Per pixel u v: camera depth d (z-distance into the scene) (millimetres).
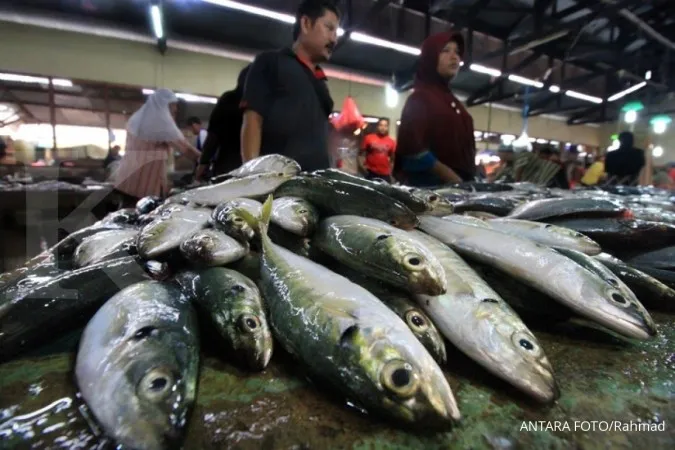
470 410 949
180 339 1070
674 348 1256
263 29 7340
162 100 2916
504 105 13000
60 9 6469
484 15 8172
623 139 7070
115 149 4648
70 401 944
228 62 8234
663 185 9680
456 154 3961
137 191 2816
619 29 8953
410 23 7535
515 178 5723
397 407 889
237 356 1140
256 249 1763
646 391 1014
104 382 935
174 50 7691
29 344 1193
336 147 6359
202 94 8078
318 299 1146
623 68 10180
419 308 1264
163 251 1585
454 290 1283
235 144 3885
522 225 1885
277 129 2992
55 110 7461
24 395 966
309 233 1675
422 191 2047
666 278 1779
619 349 1246
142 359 966
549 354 1218
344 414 934
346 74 9477
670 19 8930
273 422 899
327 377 1004
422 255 1303
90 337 1113
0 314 1193
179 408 883
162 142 2850
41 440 822
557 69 10664
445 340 1261
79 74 6992
